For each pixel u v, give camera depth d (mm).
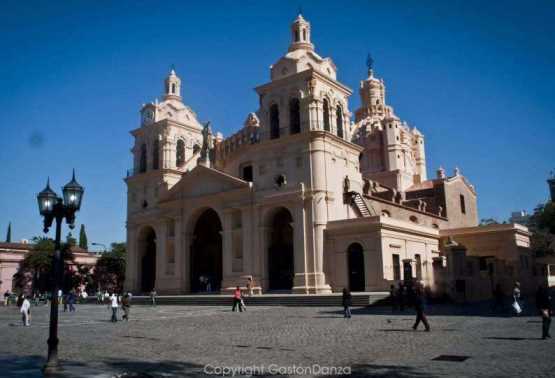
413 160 78812
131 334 21328
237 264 48719
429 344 15578
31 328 25562
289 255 47375
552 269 75750
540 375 10617
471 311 28297
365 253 41562
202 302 44750
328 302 36969
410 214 57938
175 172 59562
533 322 21344
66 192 13727
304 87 47250
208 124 55812
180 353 15273
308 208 44375
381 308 32656
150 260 60719
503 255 49938
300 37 51594
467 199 71188
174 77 64812
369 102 81562
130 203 61812
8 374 12070
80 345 17891
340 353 14375
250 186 48125
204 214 55500
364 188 54656
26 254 76688
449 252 37000
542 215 67125
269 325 23453
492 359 12641
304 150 45406
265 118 49594
